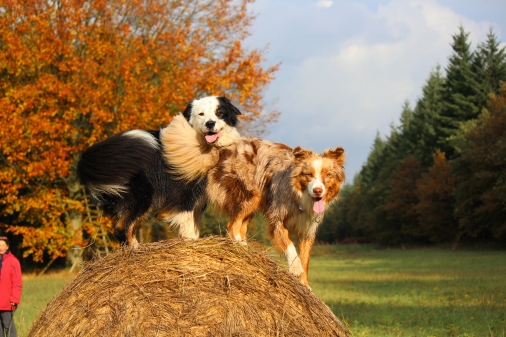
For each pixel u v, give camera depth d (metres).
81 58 22.34
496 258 29.98
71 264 26.78
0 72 23.25
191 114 7.75
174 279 4.70
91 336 4.61
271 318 4.74
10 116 21.11
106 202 7.46
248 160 7.70
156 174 7.39
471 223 40.12
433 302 12.24
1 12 22.69
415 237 56.62
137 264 4.83
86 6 23.45
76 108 21.94
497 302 11.84
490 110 39.69
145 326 4.49
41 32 22.41
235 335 4.52
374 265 29.88
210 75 23.23
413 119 64.25
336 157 7.10
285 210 7.21
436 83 63.44
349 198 84.12
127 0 23.88
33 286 18.22
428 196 47.62
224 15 25.44
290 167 7.23
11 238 29.33
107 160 7.18
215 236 5.12
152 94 22.06
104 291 4.75
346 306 11.94
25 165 22.66
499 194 35.47
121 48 22.61
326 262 35.53
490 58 50.00
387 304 12.11
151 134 7.57
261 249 5.20
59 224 24.20
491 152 35.50
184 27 25.12
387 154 75.12
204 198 7.84
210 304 4.59
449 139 47.47
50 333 4.84
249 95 23.19
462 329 8.51
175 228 7.52
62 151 21.73
